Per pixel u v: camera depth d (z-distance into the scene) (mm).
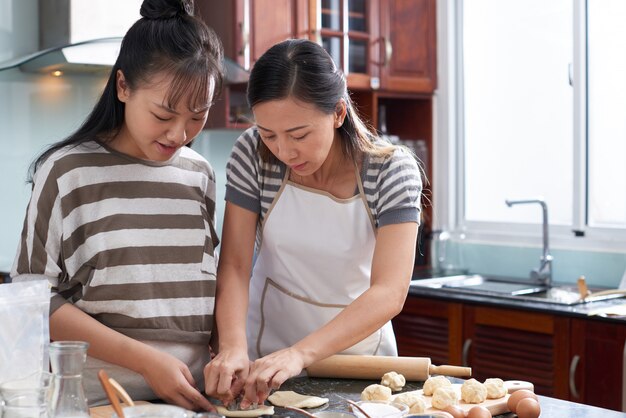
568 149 3857
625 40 3617
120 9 3105
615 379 2848
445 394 1547
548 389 3043
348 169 1821
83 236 1605
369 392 1580
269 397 1595
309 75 1573
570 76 3793
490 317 3205
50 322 1562
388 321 1793
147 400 1630
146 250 1640
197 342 1687
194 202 1727
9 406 1186
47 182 1592
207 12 3547
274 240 1858
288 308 1879
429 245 4156
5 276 3168
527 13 3975
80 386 1190
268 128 1607
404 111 4398
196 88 1525
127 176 1649
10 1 3229
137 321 1619
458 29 4230
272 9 3545
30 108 3393
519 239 3967
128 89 1565
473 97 4215
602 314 2869
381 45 3965
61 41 3129
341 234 1820
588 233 3746
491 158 4164
